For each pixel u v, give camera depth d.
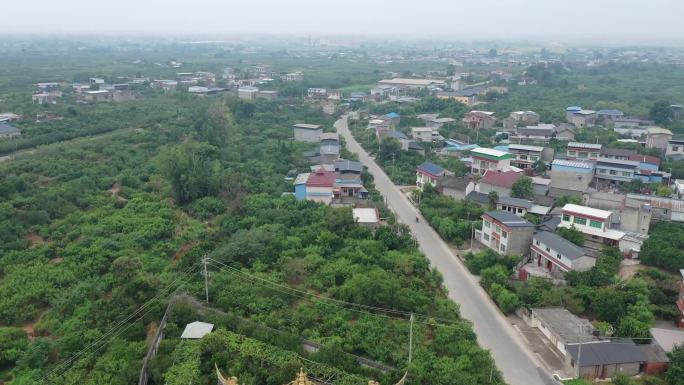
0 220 66.81
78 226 67.62
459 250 66.62
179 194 80.56
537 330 48.59
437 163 100.56
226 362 41.00
